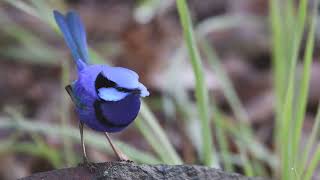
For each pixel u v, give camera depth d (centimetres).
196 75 886
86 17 1571
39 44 1467
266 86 1451
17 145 1154
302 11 916
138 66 1445
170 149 945
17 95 1414
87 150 1229
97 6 1611
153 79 1402
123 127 721
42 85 1430
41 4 994
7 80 1441
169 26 1503
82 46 862
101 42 1509
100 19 1565
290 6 1031
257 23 1576
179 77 1226
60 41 1509
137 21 1499
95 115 713
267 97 1416
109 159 1228
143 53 1455
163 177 718
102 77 701
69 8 1586
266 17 1591
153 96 1372
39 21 1536
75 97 730
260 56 1530
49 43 1509
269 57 1528
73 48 862
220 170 727
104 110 704
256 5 1620
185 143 1245
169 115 1273
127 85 683
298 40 916
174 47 1458
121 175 721
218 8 1628
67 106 1325
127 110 702
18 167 1259
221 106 1377
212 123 1228
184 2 859
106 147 980
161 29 1491
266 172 1152
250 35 1556
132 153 922
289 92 884
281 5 1066
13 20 1528
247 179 729
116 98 689
